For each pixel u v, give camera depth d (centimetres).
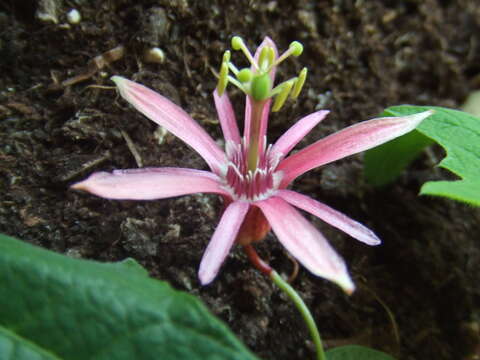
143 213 7
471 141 7
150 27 8
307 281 8
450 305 8
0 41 8
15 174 7
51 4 8
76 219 7
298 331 7
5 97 8
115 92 8
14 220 7
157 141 8
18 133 7
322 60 10
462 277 8
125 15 8
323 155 6
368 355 7
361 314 8
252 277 7
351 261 8
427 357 8
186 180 6
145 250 7
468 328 8
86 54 8
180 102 8
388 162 8
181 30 9
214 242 5
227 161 6
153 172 5
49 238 7
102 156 7
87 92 8
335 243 8
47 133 7
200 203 7
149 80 8
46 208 7
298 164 6
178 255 7
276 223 5
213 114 8
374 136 6
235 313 7
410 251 8
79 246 7
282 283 6
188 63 9
